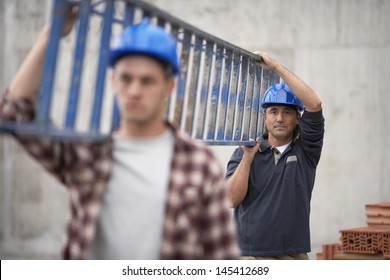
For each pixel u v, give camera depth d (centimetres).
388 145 940
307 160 522
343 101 957
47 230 1098
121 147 275
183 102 367
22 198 1107
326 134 962
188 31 365
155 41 271
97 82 287
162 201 271
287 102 512
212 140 421
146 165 273
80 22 279
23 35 1084
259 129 538
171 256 270
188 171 271
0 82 1090
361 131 951
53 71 262
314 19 970
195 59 385
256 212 509
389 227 583
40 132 247
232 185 505
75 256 271
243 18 997
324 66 965
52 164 280
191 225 270
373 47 948
